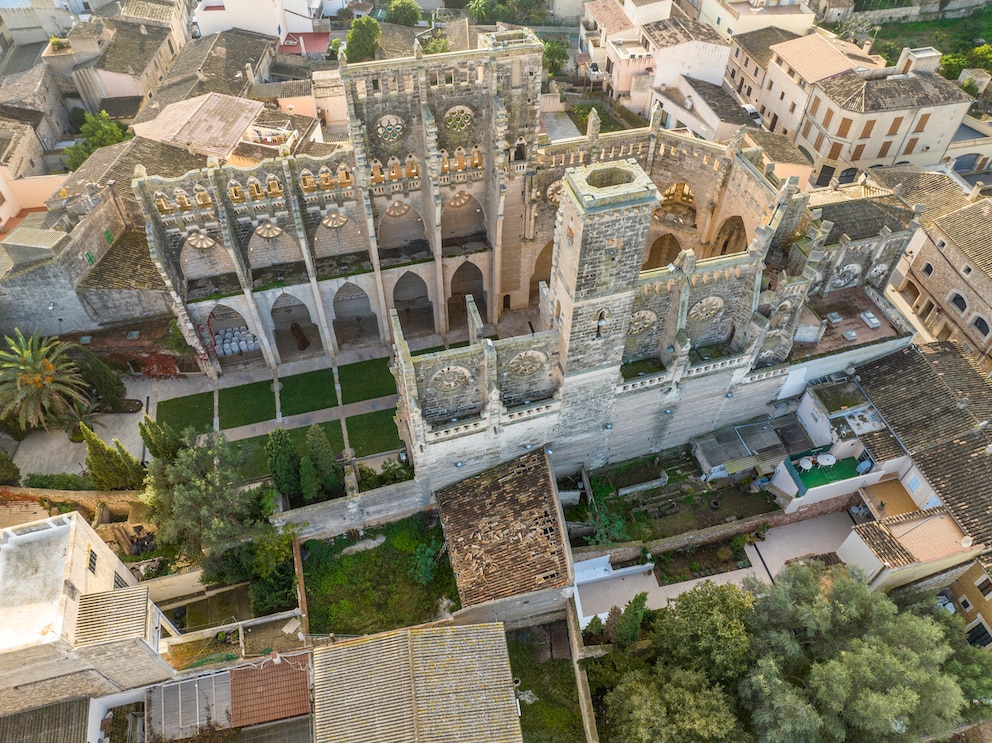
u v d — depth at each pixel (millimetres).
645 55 87000
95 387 55688
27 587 36000
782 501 50812
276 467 45062
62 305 56594
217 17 93500
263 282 56562
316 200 54344
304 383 59625
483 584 43406
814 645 40500
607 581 48656
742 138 51344
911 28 115062
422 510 50125
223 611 46250
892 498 49938
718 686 37531
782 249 53781
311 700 39281
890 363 52781
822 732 37250
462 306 66500
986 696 38375
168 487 44938
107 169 62281
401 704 35188
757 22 97062
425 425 43344
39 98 80125
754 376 50531
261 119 73125
